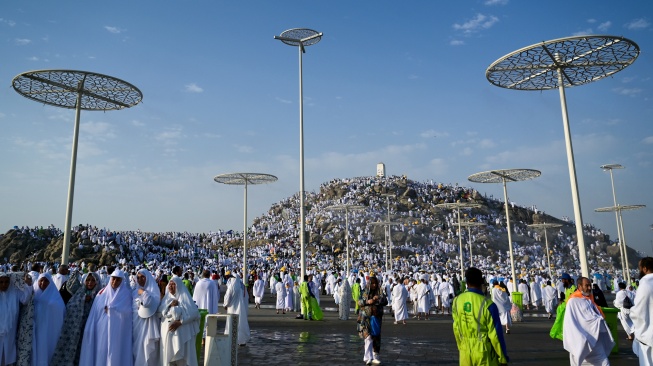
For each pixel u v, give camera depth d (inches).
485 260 3112.7
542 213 4384.8
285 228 3489.2
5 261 2089.1
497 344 194.2
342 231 3309.5
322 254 2842.0
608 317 453.7
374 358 386.3
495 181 1133.1
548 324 755.4
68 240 674.8
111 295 299.1
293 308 991.0
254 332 610.9
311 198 4505.4
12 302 283.1
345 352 451.5
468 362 199.9
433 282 1021.8
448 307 988.6
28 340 287.3
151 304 298.4
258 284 1058.7
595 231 4033.0
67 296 339.3
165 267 1710.1
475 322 198.8
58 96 717.9
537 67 598.2
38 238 2283.5
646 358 264.4
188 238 2881.4
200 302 496.1
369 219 3511.3
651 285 260.1
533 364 396.2
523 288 1082.7
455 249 3253.0
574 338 284.7
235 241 3144.7
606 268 3275.1
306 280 789.2
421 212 3887.8
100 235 2192.4
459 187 4564.5
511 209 4367.6
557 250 3646.7
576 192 598.5
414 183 4603.8
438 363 399.5
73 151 687.7
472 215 3937.0
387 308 1113.4
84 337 294.2
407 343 522.0
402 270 2316.7
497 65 593.6
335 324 712.4
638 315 263.7
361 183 4532.5
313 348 476.1
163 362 293.4
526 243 3649.1
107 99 727.7
